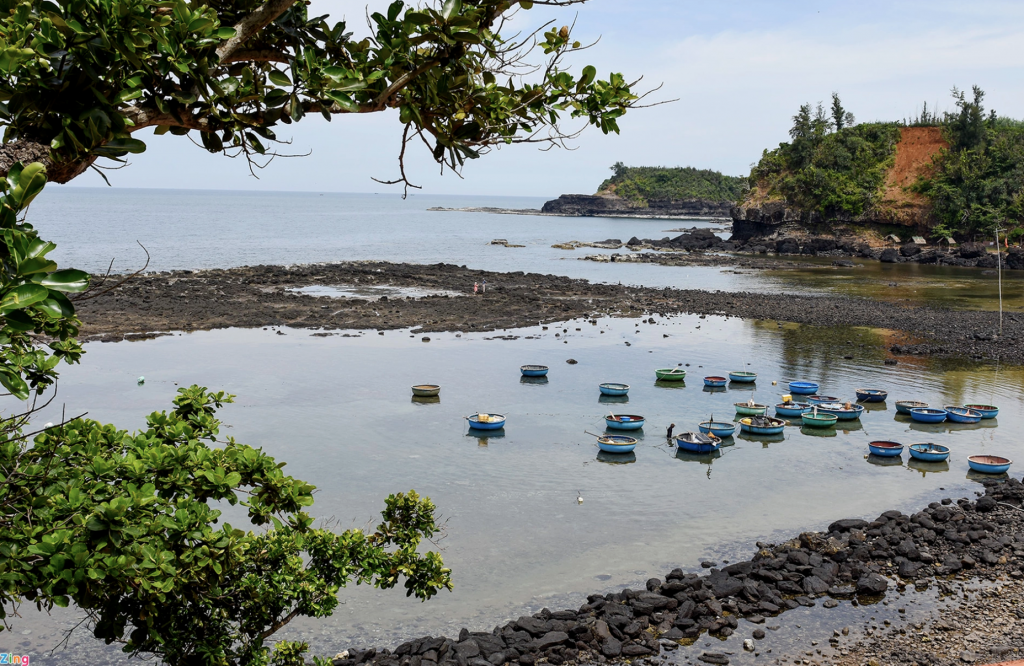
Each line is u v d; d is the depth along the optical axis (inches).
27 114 168.2
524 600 663.1
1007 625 602.2
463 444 1080.8
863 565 705.0
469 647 569.9
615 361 1624.0
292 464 972.6
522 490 916.0
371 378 1428.4
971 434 1165.1
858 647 578.9
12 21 165.3
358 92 206.4
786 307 2379.4
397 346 1713.8
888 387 1437.0
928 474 989.8
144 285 2347.4
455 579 698.2
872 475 986.7
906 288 2955.2
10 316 154.6
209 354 1568.7
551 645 579.8
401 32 202.4
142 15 166.6
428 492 901.2
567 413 1249.4
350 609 648.4
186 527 264.4
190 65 181.5
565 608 650.2
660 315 2215.8
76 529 231.1
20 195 152.3
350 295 2420.0
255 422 1143.6
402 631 615.5
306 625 622.8
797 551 725.9
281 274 2765.7
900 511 858.8
